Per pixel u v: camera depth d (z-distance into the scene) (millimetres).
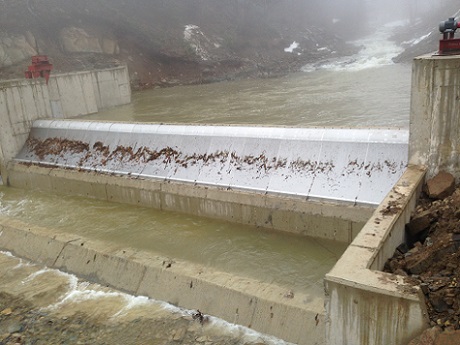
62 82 22500
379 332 5926
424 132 8961
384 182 10734
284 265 10320
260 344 8273
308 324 8227
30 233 12914
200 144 13828
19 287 11055
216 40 49250
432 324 5586
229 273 10062
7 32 36281
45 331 9328
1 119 17625
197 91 34844
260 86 34406
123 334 8977
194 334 8742
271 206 11672
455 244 6750
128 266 10766
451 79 8375
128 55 42875
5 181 17969
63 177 16062
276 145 12523
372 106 21250
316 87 30031
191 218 12977
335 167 11492
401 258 7246
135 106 27469
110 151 15703
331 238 10984
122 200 14625
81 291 10641
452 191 8438
